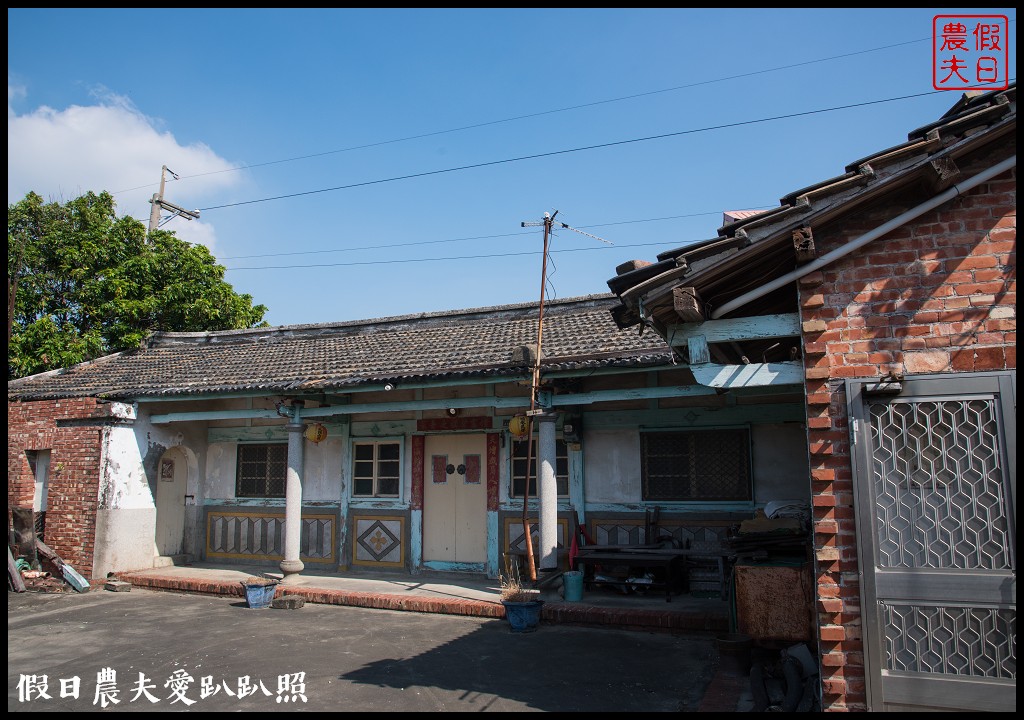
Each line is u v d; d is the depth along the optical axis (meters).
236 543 12.38
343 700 5.68
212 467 12.84
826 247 4.51
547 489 9.05
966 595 4.01
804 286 4.57
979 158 4.24
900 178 4.17
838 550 4.29
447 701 5.60
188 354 14.60
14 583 10.52
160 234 19.23
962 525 4.07
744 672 5.95
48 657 7.10
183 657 7.04
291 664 6.72
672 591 8.88
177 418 11.59
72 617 8.94
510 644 7.27
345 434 11.84
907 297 4.34
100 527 11.02
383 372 10.20
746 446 9.25
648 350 8.54
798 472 8.95
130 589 10.77
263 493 12.42
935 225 4.35
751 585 6.38
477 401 9.55
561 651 6.96
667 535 9.30
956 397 4.16
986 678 3.93
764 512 7.55
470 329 12.97
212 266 19.47
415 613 8.88
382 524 11.39
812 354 4.47
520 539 10.41
